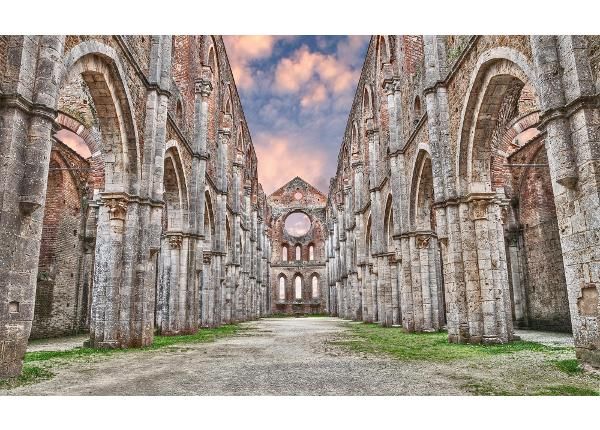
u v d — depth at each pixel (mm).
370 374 8359
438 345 13680
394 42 23859
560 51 8148
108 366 9672
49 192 23344
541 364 9094
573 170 7820
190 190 22562
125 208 13953
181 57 22266
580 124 7719
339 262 52406
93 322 14305
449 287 14562
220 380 7797
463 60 13969
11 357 7578
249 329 25234
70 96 17578
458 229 14414
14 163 7695
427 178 20297
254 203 49469
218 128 31203
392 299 26359
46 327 21688
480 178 14023
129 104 13688
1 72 7770
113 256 13625
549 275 22047
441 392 6621
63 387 7176
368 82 31938
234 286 34625
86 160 26156
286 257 67938
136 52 14562
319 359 10703
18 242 7730
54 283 22609
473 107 13648
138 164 14336
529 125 18656
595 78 7656
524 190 24578
